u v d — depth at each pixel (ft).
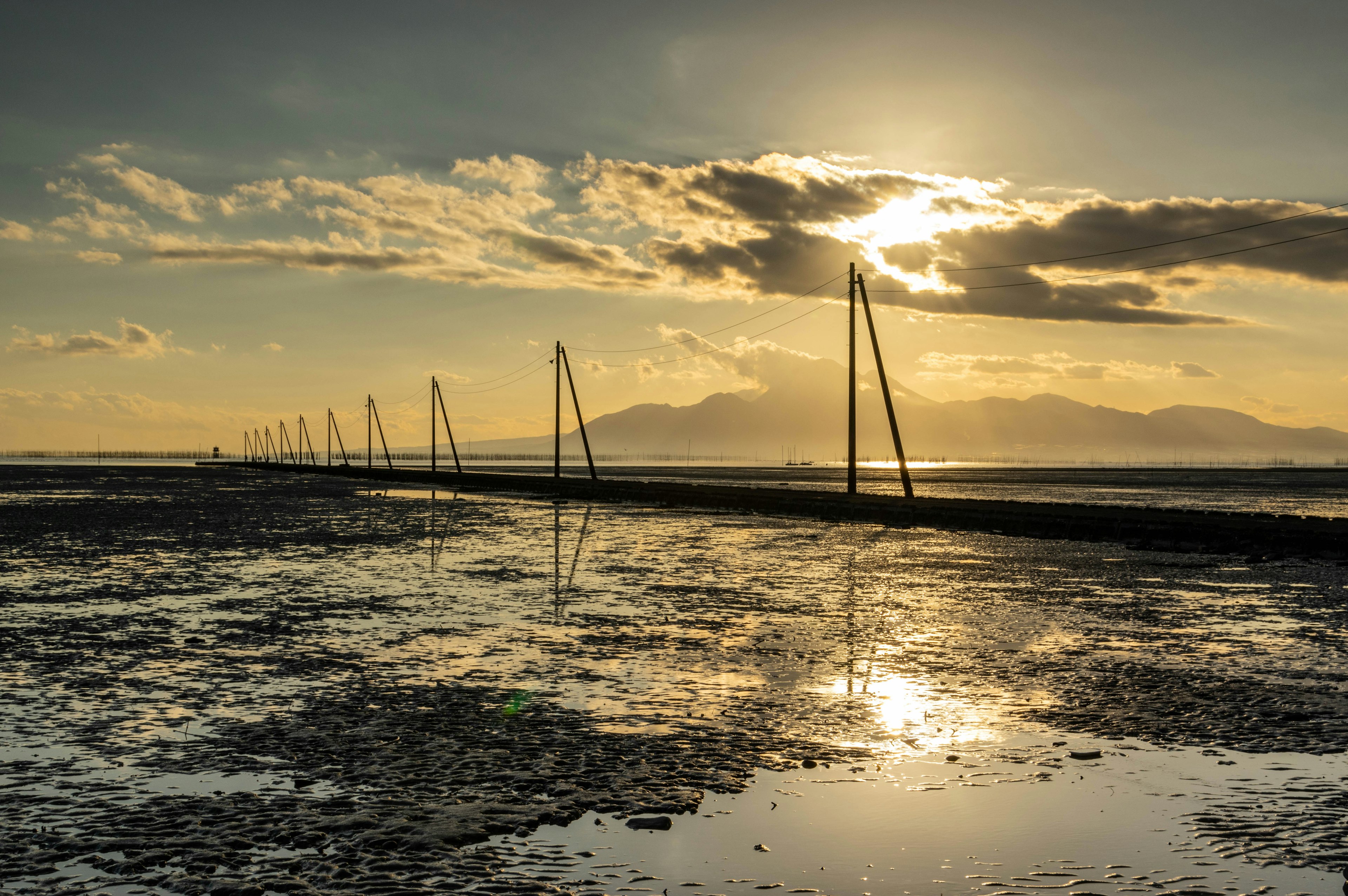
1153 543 122.11
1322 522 132.87
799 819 27.17
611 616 65.82
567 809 27.61
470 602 72.23
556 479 318.04
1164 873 23.54
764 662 49.78
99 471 622.54
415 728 36.70
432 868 23.47
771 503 204.85
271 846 24.77
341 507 213.46
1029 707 40.24
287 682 45.19
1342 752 33.71
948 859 24.45
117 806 27.78
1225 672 47.39
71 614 66.18
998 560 105.70
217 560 102.53
